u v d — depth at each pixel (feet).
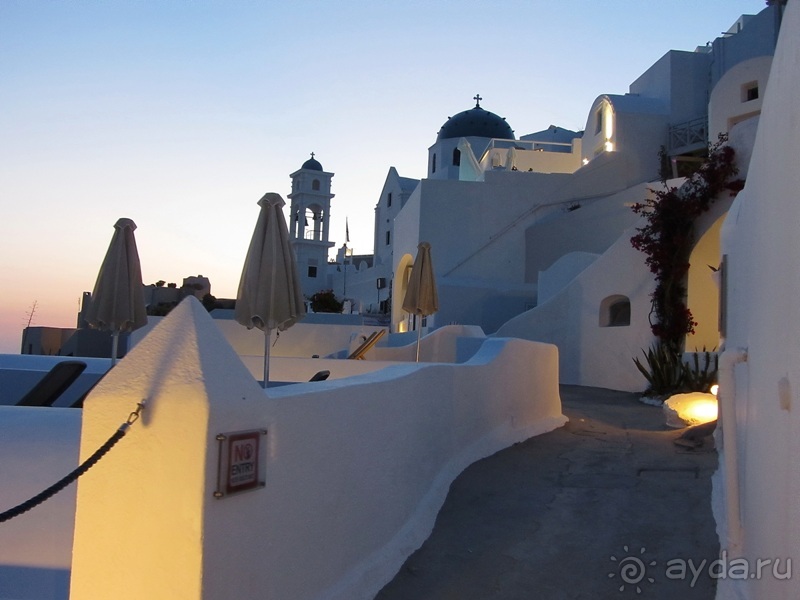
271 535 13.56
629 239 57.67
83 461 12.75
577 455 30.14
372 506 18.24
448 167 151.64
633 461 28.99
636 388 55.42
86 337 66.80
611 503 23.77
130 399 12.46
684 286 52.60
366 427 18.03
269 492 13.51
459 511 22.90
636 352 55.93
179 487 11.88
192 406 11.90
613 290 58.90
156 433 12.18
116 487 12.44
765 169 15.03
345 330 76.28
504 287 97.91
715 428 31.99
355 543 17.16
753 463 15.97
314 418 15.31
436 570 18.78
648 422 39.47
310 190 185.57
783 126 11.60
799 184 9.56
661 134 104.88
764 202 15.05
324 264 186.09
